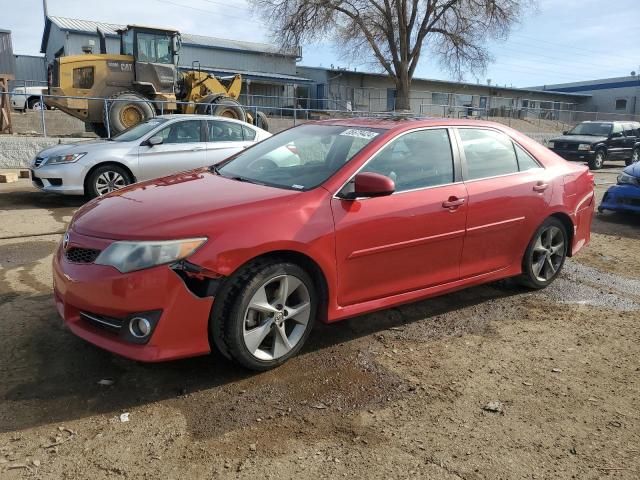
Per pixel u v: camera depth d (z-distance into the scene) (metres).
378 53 32.53
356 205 3.71
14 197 9.51
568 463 2.70
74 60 15.43
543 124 34.66
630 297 5.15
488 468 2.64
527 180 4.80
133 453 2.66
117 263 3.08
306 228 3.45
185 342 3.15
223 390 3.25
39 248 6.14
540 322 4.47
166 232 3.11
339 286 3.69
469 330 4.26
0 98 15.64
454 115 31.72
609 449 2.83
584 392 3.38
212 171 4.48
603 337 4.21
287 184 3.86
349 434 2.88
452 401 3.23
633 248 7.14
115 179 8.81
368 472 2.59
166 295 3.05
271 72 40.81
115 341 3.15
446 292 4.38
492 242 4.57
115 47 34.84
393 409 3.12
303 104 39.53
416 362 3.70
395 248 3.89
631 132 20.59
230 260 3.16
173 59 16.70
